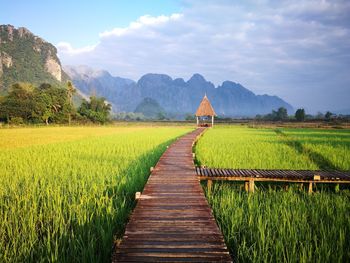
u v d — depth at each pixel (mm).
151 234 3920
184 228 4141
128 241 3695
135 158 11930
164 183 7016
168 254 3350
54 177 8258
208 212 4859
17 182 7586
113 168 9453
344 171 8867
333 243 4215
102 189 6895
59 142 19531
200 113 51062
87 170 9102
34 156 12359
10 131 37188
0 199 6172
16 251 4105
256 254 3953
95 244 4207
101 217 5125
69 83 67750
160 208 5059
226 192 7500
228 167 10383
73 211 5426
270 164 10805
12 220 4977
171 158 11266
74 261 3852
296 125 55750
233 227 4828
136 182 7766
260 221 4828
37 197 6312
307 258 3869
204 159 11617
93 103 71562
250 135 26797
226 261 3213
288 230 4633
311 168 10305
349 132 32062
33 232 4496
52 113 61656
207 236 3871
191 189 6426
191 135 24250
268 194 7594
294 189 8477
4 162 10664
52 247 4277
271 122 76188
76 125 63062
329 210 5715
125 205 6070
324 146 15898
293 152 13844
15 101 57000
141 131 36688
